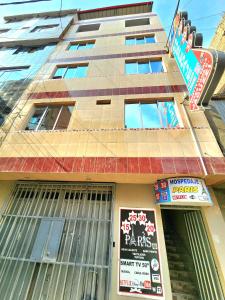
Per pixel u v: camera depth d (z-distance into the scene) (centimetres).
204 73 407
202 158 431
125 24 1082
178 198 393
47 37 975
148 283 346
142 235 400
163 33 908
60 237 409
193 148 457
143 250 381
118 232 408
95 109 592
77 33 1039
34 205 470
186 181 409
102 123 548
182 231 605
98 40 937
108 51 838
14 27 1180
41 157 485
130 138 499
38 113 630
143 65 759
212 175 405
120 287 346
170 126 538
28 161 479
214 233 386
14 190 500
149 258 371
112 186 475
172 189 409
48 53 891
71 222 434
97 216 440
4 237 424
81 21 1191
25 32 1084
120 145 486
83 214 443
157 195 429
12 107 632
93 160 462
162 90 617
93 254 390
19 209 465
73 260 384
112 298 337
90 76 711
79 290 353
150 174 423
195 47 474
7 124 579
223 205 434
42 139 529
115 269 366
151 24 1007
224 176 407
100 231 417
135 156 458
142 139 493
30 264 384
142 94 615
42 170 456
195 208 429
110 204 454
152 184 473
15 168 467
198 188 396
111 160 456
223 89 682
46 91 677
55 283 362
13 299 350
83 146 496
